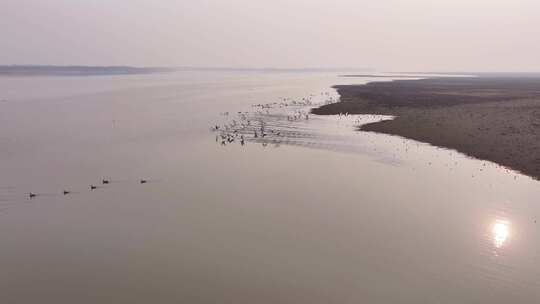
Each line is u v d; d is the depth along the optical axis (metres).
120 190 29.66
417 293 17.38
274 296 17.22
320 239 21.95
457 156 37.47
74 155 39.25
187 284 18.11
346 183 30.64
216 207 26.28
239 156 38.62
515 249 20.86
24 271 19.33
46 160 37.50
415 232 22.67
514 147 38.78
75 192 29.33
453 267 19.28
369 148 40.88
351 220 24.23
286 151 40.34
